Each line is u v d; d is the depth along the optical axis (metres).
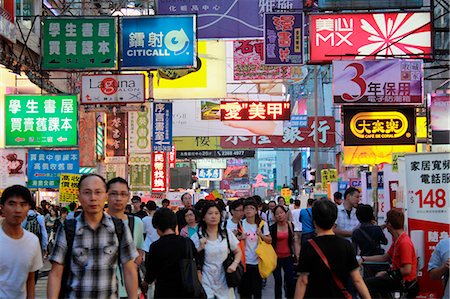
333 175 33.75
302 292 6.17
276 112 34.69
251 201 11.23
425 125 24.62
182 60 19.98
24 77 23.14
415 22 20.73
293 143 39.53
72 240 5.59
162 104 31.86
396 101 20.62
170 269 7.61
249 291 11.12
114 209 8.51
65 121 21.12
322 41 20.80
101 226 5.67
